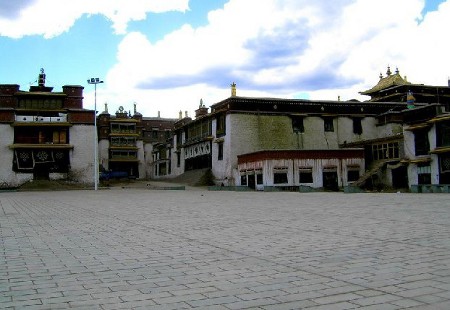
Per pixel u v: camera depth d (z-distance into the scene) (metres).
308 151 45.19
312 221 12.13
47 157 55.81
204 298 4.81
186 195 32.19
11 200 28.28
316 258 6.91
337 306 4.42
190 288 5.25
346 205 17.78
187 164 67.12
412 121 40.78
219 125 54.47
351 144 51.34
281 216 13.84
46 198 30.27
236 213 15.34
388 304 4.44
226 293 4.99
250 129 51.66
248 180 47.69
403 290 4.93
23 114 55.94
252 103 52.09
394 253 7.14
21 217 15.35
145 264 6.78
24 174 54.81
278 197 26.31
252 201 22.59
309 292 4.95
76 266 6.72
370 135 55.84
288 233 9.84
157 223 12.58
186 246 8.41
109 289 5.29
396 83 59.97
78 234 10.47
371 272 5.85
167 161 78.62
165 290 5.20
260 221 12.51
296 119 53.47
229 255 7.35
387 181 44.19
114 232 10.74
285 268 6.24
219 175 54.09
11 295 5.09
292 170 44.47
